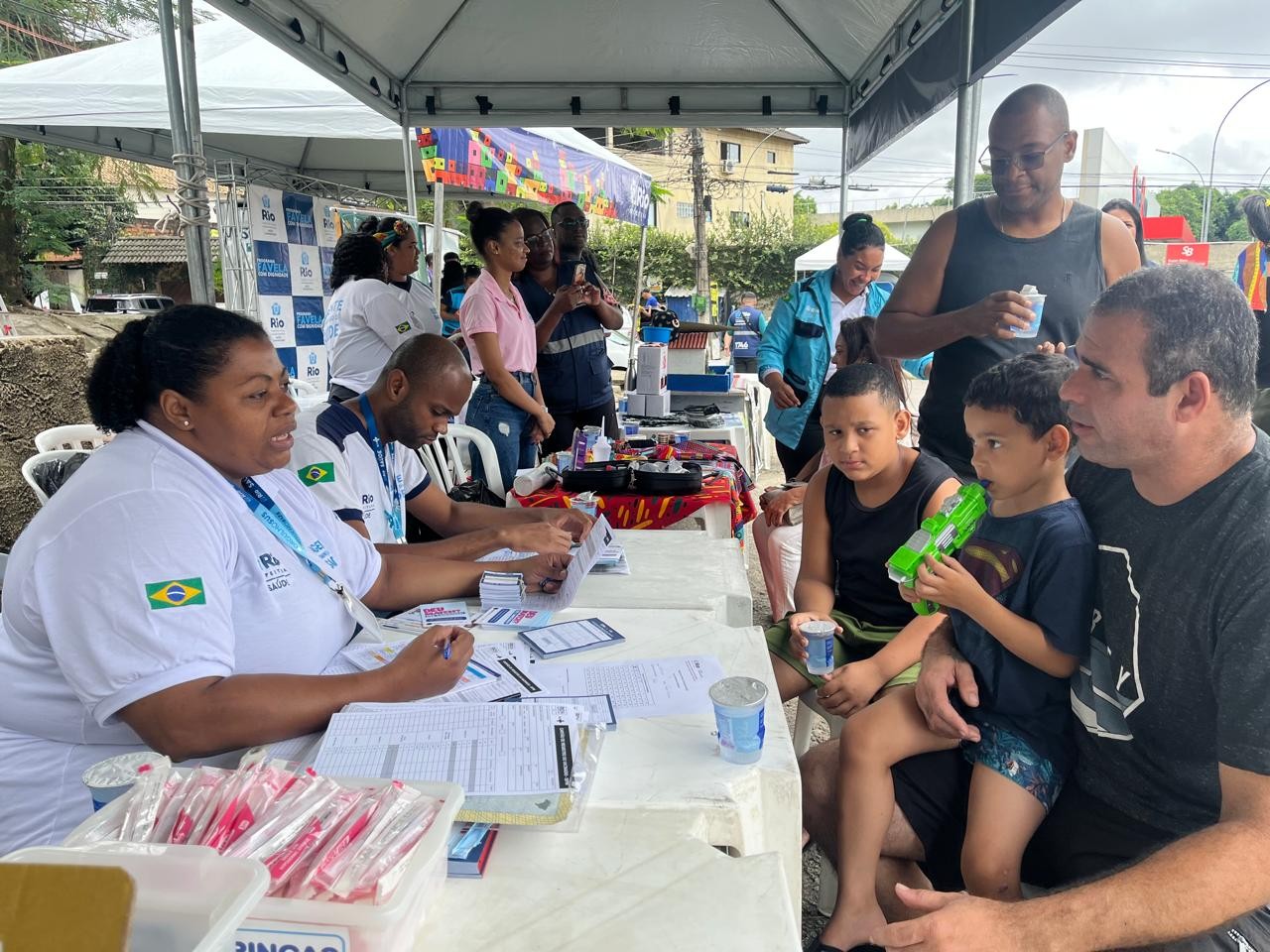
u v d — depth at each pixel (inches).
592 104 223.8
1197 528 46.6
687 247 1229.7
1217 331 43.2
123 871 24.9
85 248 828.0
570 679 58.9
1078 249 94.4
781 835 48.5
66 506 51.3
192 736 49.1
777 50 204.2
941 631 68.2
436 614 72.6
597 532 78.7
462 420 174.9
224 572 55.2
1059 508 57.4
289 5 157.1
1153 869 42.4
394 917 31.7
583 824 42.8
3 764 54.7
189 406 54.5
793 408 170.6
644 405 202.4
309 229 278.8
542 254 186.5
